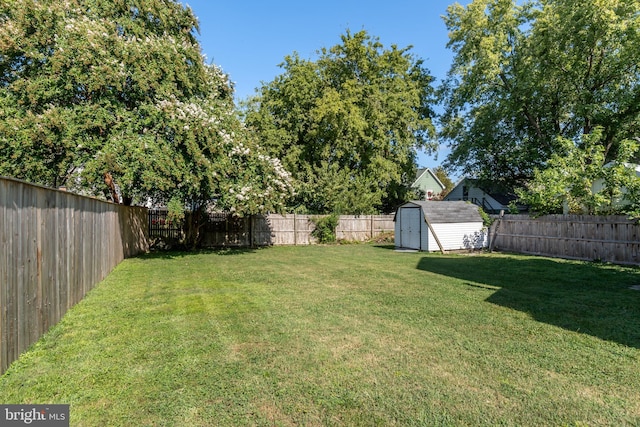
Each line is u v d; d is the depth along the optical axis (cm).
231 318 455
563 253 1120
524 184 2342
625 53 1552
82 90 1030
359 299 559
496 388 276
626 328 413
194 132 1079
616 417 238
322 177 1878
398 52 2244
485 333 398
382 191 2188
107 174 1091
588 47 1636
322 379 290
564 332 401
